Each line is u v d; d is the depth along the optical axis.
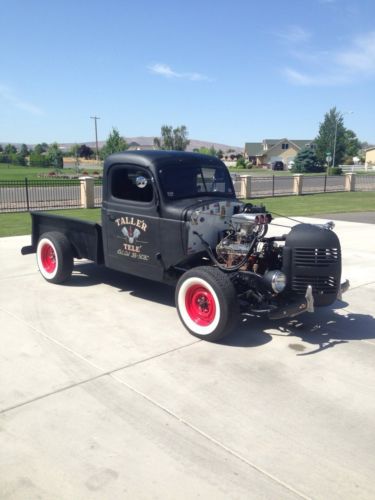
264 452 2.95
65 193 23.05
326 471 2.79
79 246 6.35
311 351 4.46
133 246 5.54
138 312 5.46
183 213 4.98
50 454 2.89
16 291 6.21
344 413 3.41
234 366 4.11
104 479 2.68
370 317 5.45
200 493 2.59
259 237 4.65
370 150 78.25
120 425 3.20
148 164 5.18
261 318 5.32
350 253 8.96
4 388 3.67
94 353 4.33
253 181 34.31
